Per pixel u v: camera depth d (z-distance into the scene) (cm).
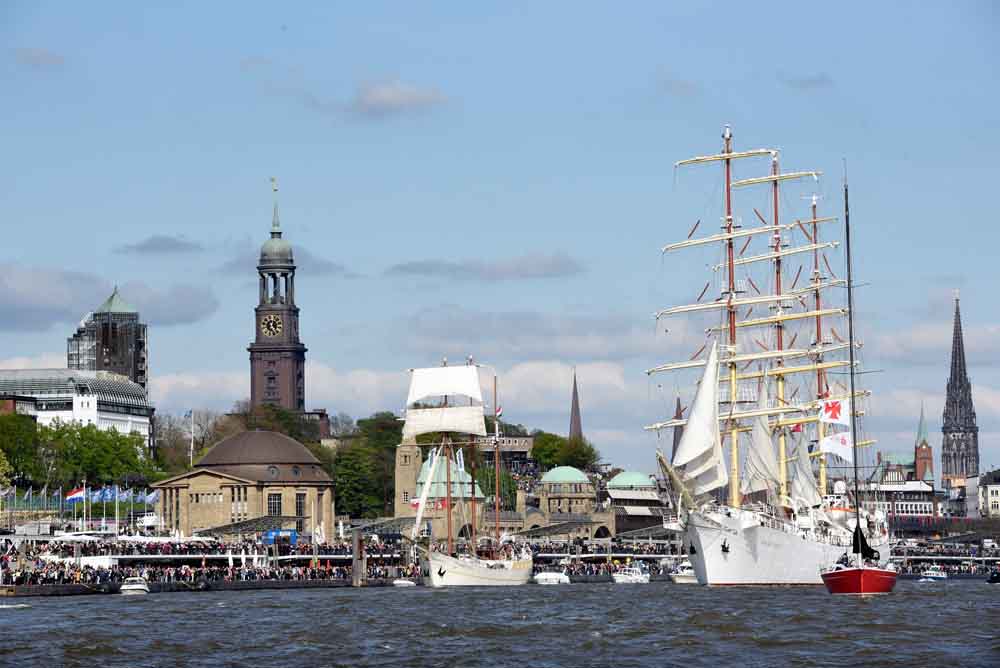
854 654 16912
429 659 16975
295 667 16462
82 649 17962
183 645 18388
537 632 19762
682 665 16275
